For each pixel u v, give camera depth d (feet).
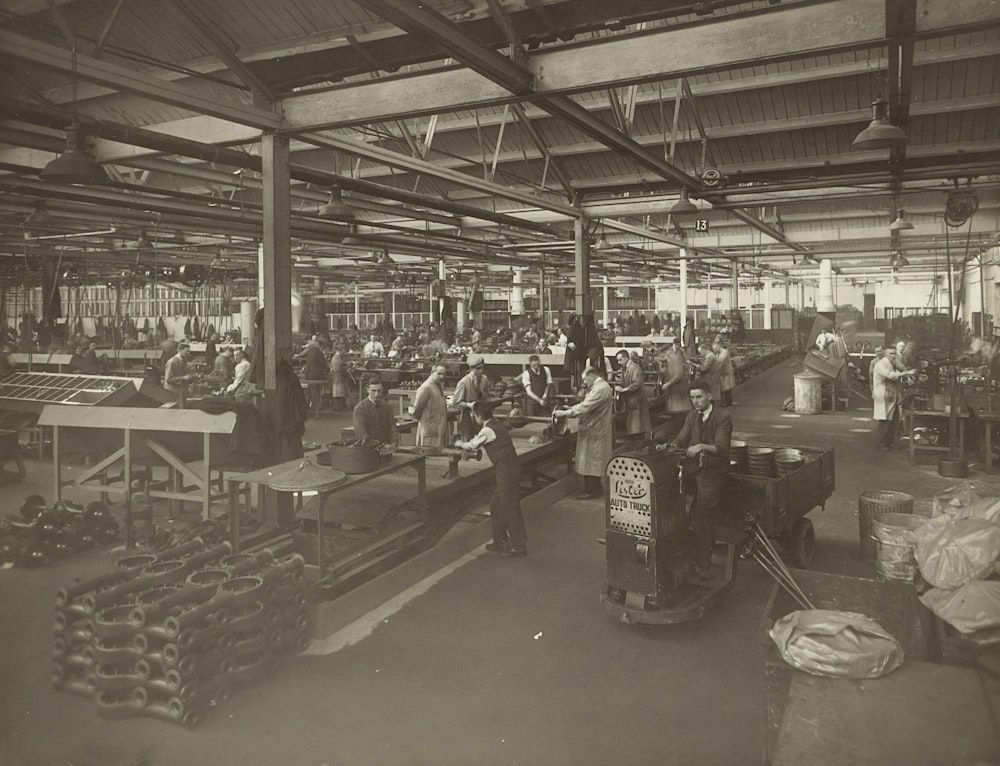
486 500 28.71
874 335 91.45
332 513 23.13
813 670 10.94
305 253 82.48
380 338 105.19
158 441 25.54
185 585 15.23
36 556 22.58
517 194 42.55
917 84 40.42
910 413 37.42
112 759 12.66
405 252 76.54
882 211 70.13
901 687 10.48
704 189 42.11
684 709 14.17
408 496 23.62
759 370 92.94
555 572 22.31
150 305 130.41
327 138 29.58
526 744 13.06
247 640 15.17
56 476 25.70
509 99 22.48
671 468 17.40
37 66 18.71
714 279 138.31
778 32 19.19
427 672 15.89
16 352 59.47
